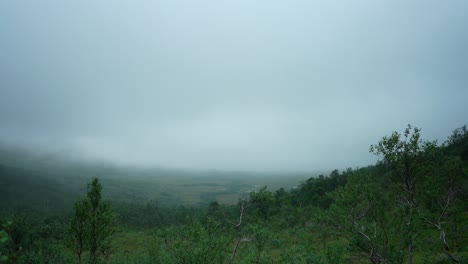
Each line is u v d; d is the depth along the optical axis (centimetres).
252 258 1792
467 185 1905
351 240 1770
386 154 1659
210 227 1723
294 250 2367
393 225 1680
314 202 8275
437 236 1833
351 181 1850
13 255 838
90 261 2058
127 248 4441
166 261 1716
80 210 2016
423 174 1659
